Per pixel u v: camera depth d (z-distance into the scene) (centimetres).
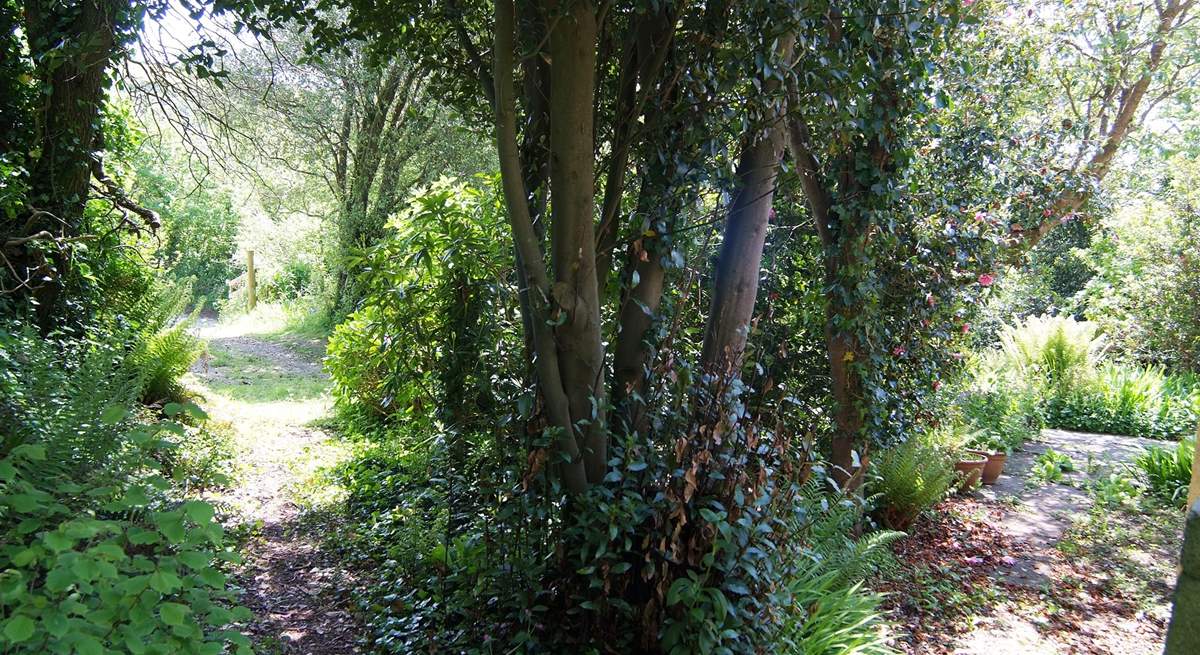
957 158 576
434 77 436
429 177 1317
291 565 437
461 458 368
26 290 550
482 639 327
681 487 293
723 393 313
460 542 371
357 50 1189
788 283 604
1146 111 905
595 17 301
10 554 201
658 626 296
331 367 772
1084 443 900
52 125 554
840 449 534
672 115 329
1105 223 1133
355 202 1376
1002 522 612
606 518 290
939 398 679
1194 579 158
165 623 196
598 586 291
